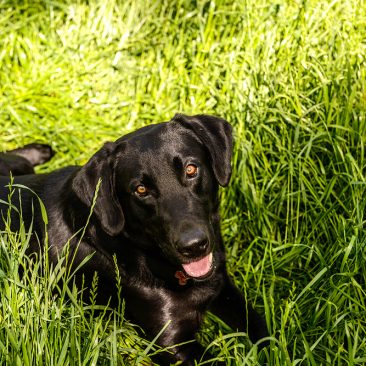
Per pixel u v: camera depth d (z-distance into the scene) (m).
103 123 5.69
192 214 3.56
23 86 5.95
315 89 4.72
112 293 4.04
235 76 5.15
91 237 3.94
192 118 3.89
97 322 3.54
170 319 3.94
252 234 4.62
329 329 3.56
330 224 4.29
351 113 4.60
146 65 5.84
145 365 3.89
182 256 3.55
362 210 4.08
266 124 4.82
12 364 3.17
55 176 4.30
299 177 4.41
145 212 3.68
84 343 3.35
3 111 5.85
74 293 3.47
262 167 4.77
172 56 5.66
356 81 4.70
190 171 3.68
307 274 4.20
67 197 4.05
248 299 4.18
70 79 5.94
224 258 4.11
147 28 5.95
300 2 5.21
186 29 5.75
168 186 3.61
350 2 5.21
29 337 3.26
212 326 4.15
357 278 4.01
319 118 4.77
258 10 5.41
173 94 5.57
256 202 4.58
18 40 6.07
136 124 5.64
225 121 3.98
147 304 3.95
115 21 6.04
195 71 5.48
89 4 6.09
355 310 3.72
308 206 4.50
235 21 5.50
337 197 4.26
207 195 3.74
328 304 3.61
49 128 5.77
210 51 5.45
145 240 3.78
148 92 5.73
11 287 3.41
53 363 3.21
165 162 3.64
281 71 4.99
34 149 5.58
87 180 3.78
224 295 4.18
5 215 4.27
